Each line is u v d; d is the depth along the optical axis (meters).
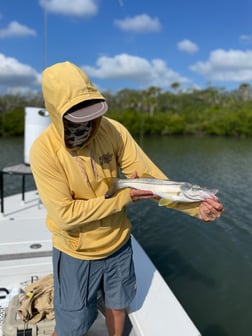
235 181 9.55
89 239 1.22
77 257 1.23
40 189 1.15
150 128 35.88
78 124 1.06
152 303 1.54
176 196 1.25
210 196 1.24
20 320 1.51
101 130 1.22
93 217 1.14
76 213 1.13
